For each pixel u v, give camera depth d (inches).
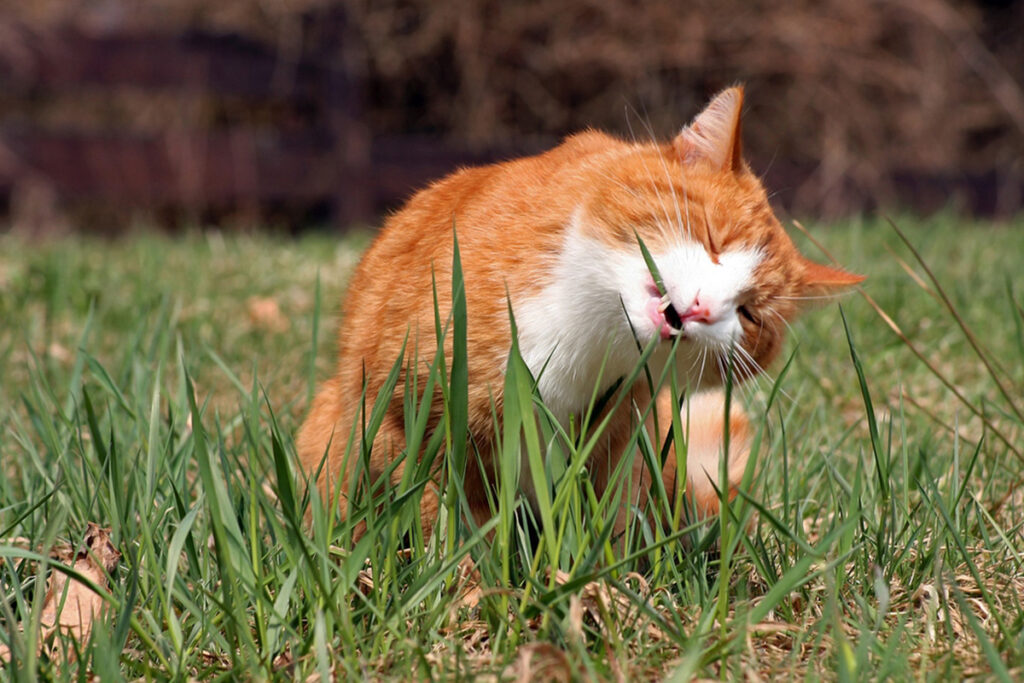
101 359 218.5
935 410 186.4
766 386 179.0
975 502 124.9
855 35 599.2
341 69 516.4
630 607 103.0
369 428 107.2
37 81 481.4
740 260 136.6
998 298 247.6
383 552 103.9
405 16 571.2
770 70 594.2
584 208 127.6
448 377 119.1
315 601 99.7
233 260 338.6
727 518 99.6
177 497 111.0
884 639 102.1
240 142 492.4
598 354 128.5
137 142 478.0
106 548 113.7
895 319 224.5
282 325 256.8
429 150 521.0
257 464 148.5
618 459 134.6
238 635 100.0
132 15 571.2
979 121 647.1
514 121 593.9
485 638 106.7
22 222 533.3
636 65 580.4
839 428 176.1
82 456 122.5
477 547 116.1
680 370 137.5
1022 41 660.1
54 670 94.0
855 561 115.4
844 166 582.6
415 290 124.5
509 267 123.3
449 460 105.3
